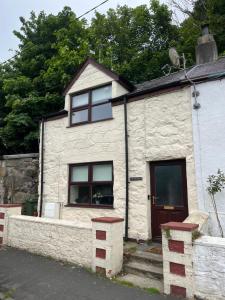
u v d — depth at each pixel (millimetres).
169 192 7391
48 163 10688
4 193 13062
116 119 8727
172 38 20125
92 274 5664
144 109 8078
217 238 4594
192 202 6707
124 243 7363
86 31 17891
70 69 15445
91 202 9086
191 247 4547
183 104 7258
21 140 15672
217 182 6203
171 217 7223
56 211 9703
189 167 6891
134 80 18500
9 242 8086
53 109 15828
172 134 7355
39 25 18672
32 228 7422
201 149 6703
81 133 9680
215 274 4289
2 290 5012
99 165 9062
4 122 17312
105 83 9297
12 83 15859
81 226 6262
